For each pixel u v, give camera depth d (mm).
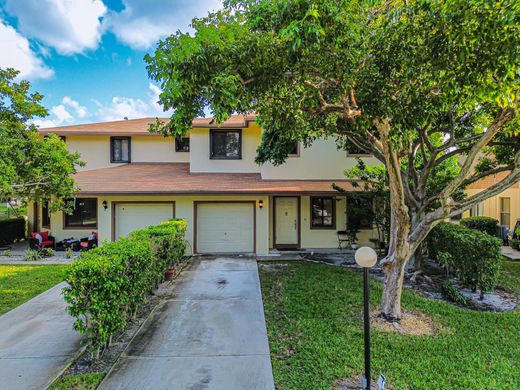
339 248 14391
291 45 4266
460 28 4109
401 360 4871
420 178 9477
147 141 16891
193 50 4309
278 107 6473
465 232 8812
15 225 16594
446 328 6062
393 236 6648
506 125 6020
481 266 7703
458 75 4492
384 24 4883
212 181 13859
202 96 4660
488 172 8977
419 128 8133
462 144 9664
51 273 10000
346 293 7977
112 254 5453
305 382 4312
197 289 8445
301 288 8430
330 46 4676
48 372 4559
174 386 4230
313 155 14492
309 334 5738
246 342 5465
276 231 14633
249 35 4695
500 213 16953
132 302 5867
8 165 9734
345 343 5402
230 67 4520
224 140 15195
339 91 5578
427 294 8242
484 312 6887
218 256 12672
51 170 11586
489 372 4570
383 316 6473
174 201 13172
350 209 13320
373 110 5160
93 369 4648
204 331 5902
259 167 15055
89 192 12289
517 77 4238
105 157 16531
